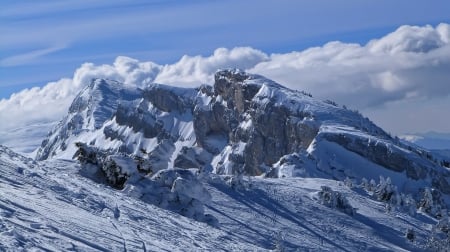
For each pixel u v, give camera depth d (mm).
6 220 19375
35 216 22188
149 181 76250
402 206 136875
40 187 32469
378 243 100062
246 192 108562
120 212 34625
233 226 81938
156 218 38156
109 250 20547
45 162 85000
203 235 38125
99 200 36375
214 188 105188
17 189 28609
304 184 137875
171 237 31969
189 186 74562
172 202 73000
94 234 22859
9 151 47062
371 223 113375
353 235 99562
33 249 16250
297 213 103875
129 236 25703
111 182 77000
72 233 21203
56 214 24641
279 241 66062
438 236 115625
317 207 111625
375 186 148250
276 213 99438
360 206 127312
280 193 116000
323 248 85688
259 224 87812
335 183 149250
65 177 43219
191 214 72562
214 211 88875
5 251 14984
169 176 77062
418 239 110500
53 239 18844
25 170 36688
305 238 88125
